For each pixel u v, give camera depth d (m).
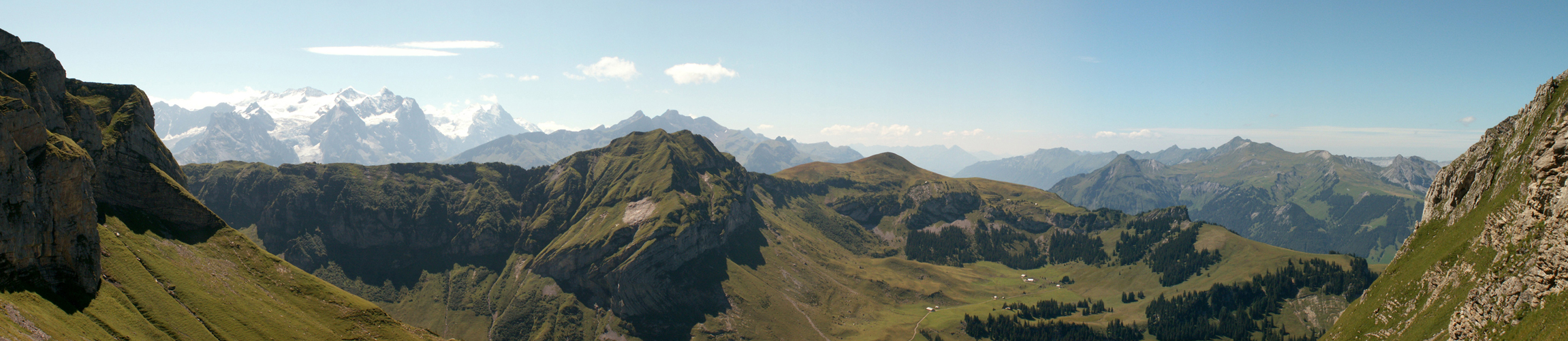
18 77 181.50
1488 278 100.19
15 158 137.38
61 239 145.88
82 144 190.25
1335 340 150.00
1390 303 139.38
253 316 178.25
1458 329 102.38
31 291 136.00
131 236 182.88
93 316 144.25
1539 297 87.62
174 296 169.62
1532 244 93.94
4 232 133.38
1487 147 148.62
